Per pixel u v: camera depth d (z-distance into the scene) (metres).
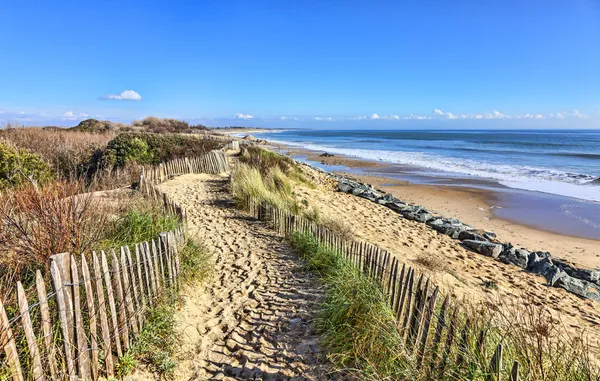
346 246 5.56
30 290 3.16
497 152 42.31
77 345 2.67
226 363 3.47
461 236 10.50
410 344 3.28
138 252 3.62
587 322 5.71
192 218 8.58
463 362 2.76
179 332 3.78
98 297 2.95
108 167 13.20
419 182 21.20
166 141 20.42
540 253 9.30
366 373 3.06
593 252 9.82
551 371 2.66
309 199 12.41
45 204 3.81
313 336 3.90
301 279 5.44
